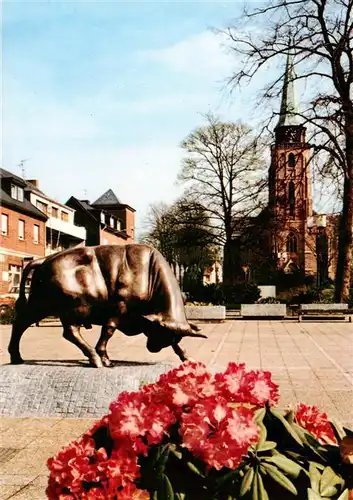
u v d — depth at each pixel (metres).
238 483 2.16
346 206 28.73
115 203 78.38
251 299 37.91
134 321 8.11
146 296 7.96
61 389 7.35
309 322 25.33
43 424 6.79
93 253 8.01
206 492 2.19
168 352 14.38
